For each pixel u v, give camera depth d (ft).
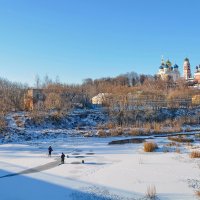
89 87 318.65
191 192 64.28
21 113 198.70
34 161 98.63
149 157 101.19
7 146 133.28
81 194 65.05
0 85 280.92
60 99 222.89
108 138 160.56
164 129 189.78
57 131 172.45
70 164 93.15
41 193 66.59
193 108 240.53
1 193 66.95
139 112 217.56
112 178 75.87
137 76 542.16
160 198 61.36
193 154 99.55
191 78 500.33
